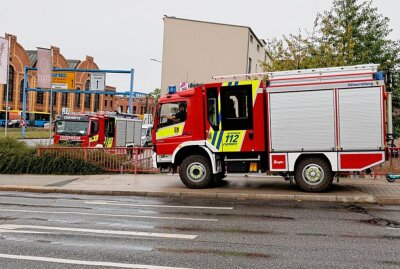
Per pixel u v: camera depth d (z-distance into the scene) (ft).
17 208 33.01
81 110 299.99
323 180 38.42
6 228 25.27
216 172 41.70
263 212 31.14
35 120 252.83
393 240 22.39
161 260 18.67
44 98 269.23
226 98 41.27
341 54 66.13
